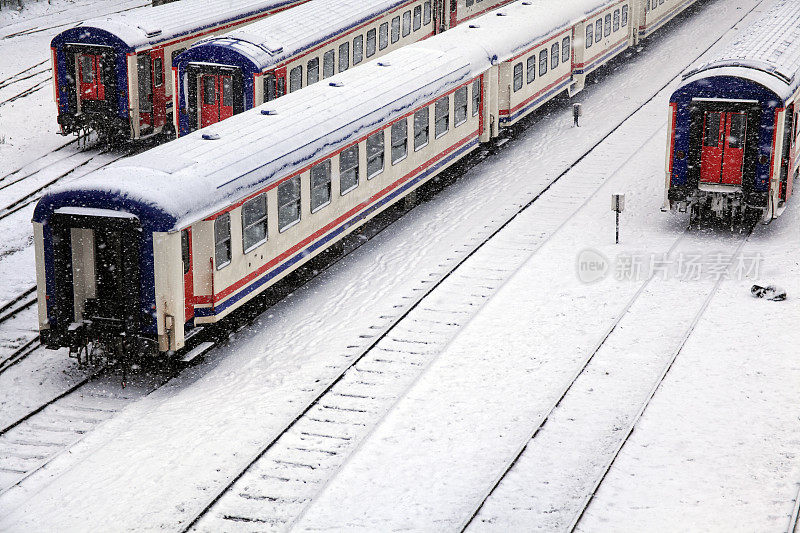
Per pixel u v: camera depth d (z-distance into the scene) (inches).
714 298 615.8
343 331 589.9
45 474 438.9
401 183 763.4
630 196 818.8
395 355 552.1
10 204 797.9
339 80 746.2
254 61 826.8
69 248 518.9
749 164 700.7
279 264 611.2
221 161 554.6
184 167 534.6
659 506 401.4
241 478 431.5
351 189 689.6
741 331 566.9
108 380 538.3
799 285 629.6
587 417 476.4
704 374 515.2
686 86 701.9
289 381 528.4
